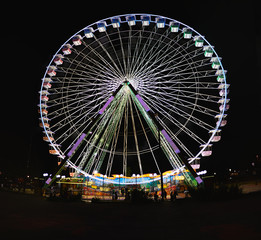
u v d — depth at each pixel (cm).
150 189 3512
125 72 3077
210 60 2984
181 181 3300
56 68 3102
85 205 2095
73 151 2869
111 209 1766
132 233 879
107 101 2872
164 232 878
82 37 3102
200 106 2944
